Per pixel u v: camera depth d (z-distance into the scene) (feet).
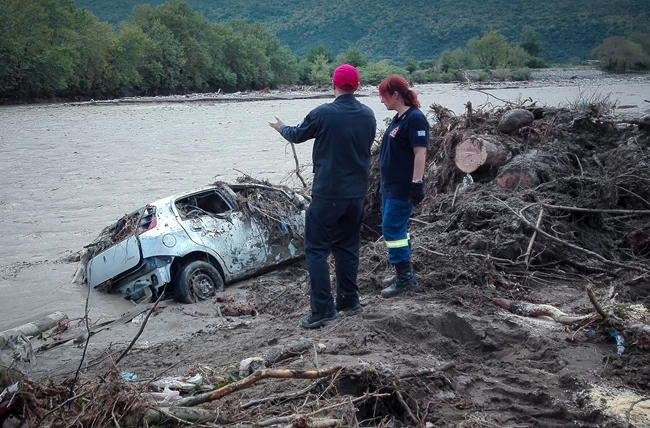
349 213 23.07
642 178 34.94
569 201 32.91
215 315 29.99
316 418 15.62
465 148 37.32
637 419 16.94
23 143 105.40
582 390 18.57
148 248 32.12
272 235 35.91
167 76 294.66
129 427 15.39
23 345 23.02
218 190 35.91
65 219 52.01
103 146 99.66
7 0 223.51
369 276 29.32
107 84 262.88
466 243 30.09
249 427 15.34
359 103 22.98
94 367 23.39
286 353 20.43
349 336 21.80
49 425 15.47
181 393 18.02
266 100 236.84
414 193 24.22
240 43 336.90
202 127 129.49
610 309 22.58
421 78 379.55
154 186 64.95
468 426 16.83
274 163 78.38
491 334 22.41
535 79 390.01
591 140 39.55
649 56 456.04
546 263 29.68
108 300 32.99
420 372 18.67
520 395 18.52
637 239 32.09
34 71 228.43
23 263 40.22
